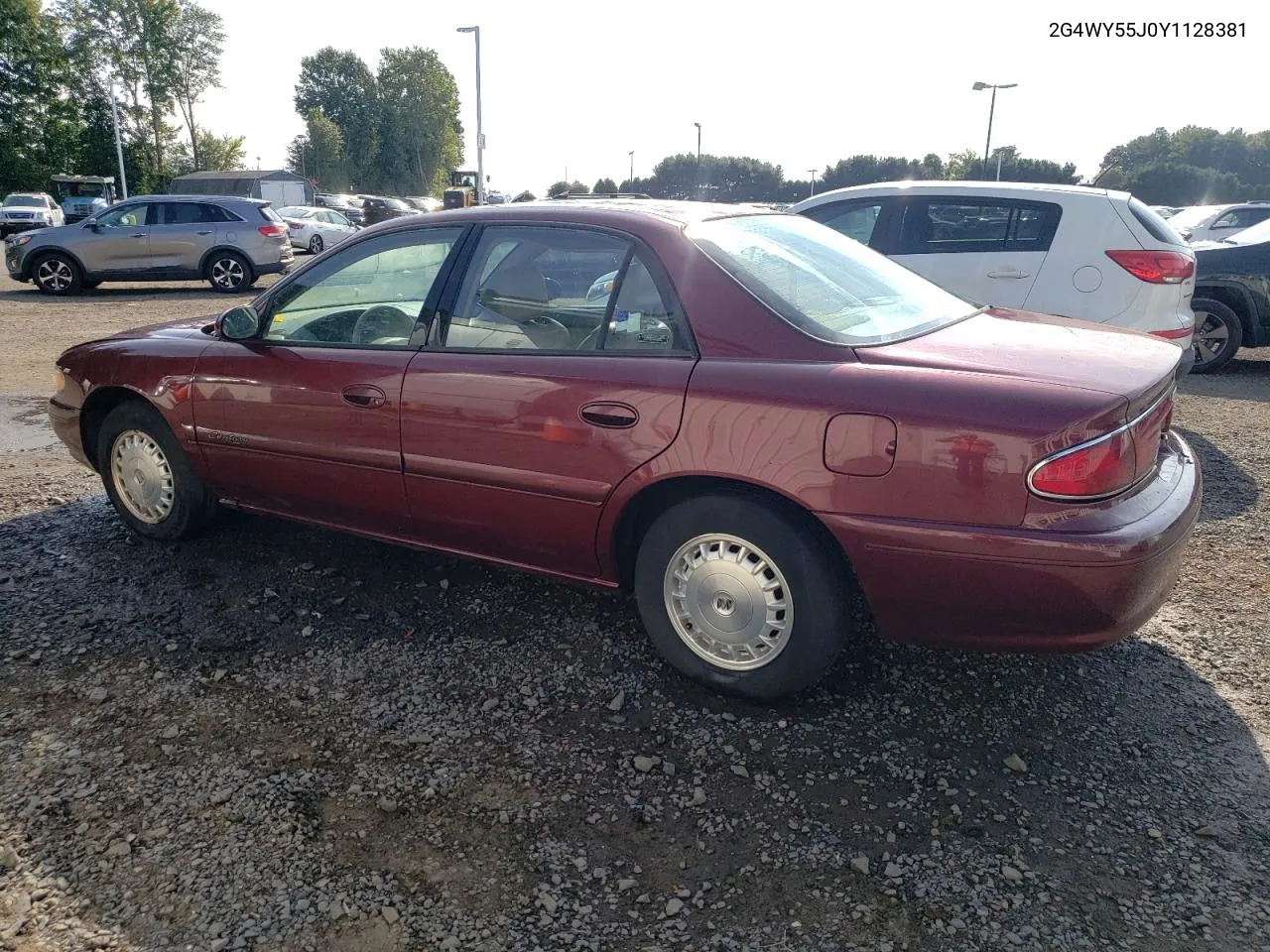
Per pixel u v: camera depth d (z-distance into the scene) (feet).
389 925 7.27
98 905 7.41
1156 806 8.71
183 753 9.30
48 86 197.47
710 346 9.78
